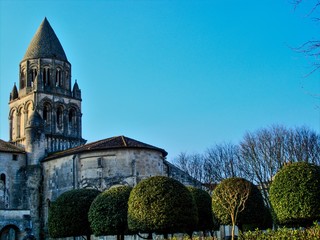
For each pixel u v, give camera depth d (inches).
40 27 3602.4
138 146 2687.0
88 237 2140.7
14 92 3558.1
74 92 3560.5
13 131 3474.4
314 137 2940.5
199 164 4005.9
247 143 3048.7
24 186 3061.0
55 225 2132.1
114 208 1899.6
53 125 3353.8
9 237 2802.7
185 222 1720.0
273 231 1274.6
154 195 1711.4
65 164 2876.5
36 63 3464.6
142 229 1716.3
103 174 2677.2
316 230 1159.6
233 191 1700.3
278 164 2888.8
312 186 1457.9
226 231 2795.3
